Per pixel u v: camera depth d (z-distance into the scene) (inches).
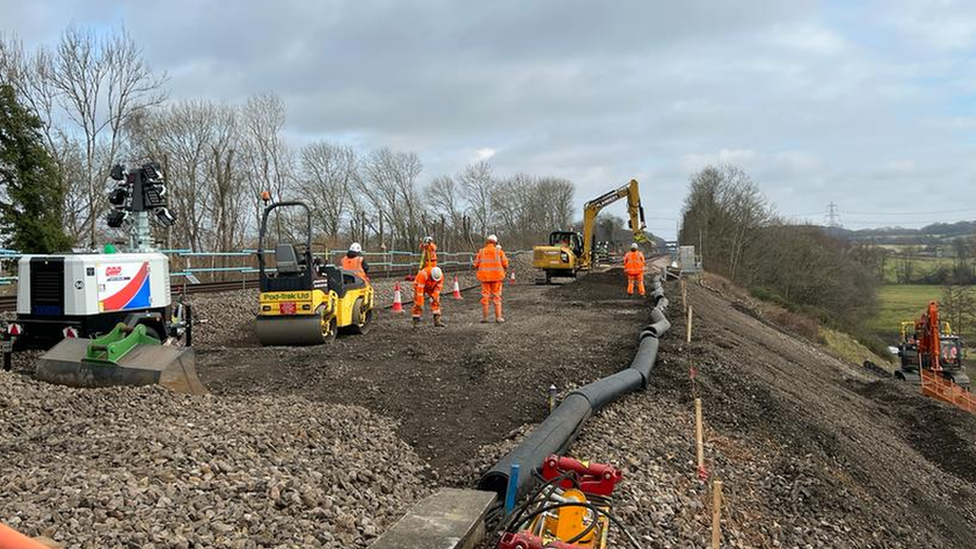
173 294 628.1
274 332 482.0
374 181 2586.1
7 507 172.2
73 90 1268.5
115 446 229.0
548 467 198.5
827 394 657.0
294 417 291.0
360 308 565.9
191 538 167.3
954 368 1130.7
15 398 285.9
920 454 612.7
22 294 401.4
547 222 3548.2
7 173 1048.2
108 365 331.9
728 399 418.0
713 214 2434.8
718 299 1387.8
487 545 205.5
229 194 1739.7
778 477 329.7
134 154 1536.7
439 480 267.4
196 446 231.1
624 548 216.8
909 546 317.7
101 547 155.9
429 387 380.8
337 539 186.4
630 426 339.0
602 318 693.9
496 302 640.4
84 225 1341.0
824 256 2335.1
